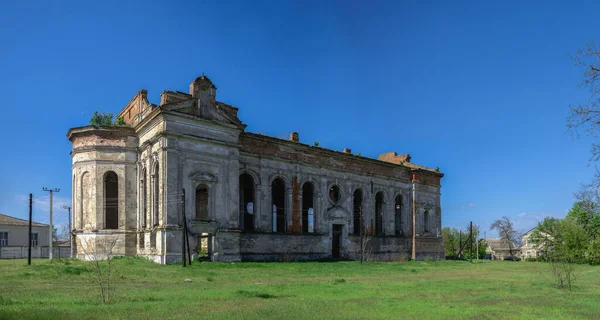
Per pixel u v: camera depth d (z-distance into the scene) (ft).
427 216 193.06
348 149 168.86
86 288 60.75
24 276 74.95
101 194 121.70
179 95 119.34
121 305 44.21
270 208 136.56
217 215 117.70
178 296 52.85
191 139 114.93
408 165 191.72
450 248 344.90
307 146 147.74
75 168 125.39
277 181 144.77
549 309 46.75
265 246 132.87
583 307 48.60
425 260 181.78
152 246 112.68
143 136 123.13
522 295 60.29
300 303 47.62
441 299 54.39
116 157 123.75
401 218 182.39
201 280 77.51
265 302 48.19
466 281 84.28
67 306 43.27
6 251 172.35
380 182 173.99
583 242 171.22
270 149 139.13
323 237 149.69
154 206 114.52
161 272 87.04
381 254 169.17
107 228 123.75
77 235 123.13
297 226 142.72
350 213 160.35
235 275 87.10
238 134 125.90
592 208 44.39
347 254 157.17
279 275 90.68
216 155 119.14
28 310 39.55
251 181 137.59
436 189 196.85
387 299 53.21
